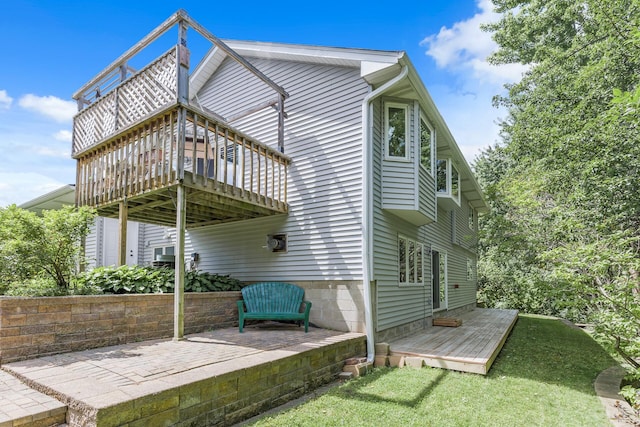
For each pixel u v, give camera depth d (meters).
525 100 12.64
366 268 6.51
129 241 11.57
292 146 7.84
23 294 4.86
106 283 5.72
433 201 8.52
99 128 6.77
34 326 4.30
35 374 3.64
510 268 16.73
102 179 6.62
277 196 7.89
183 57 5.41
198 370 3.78
